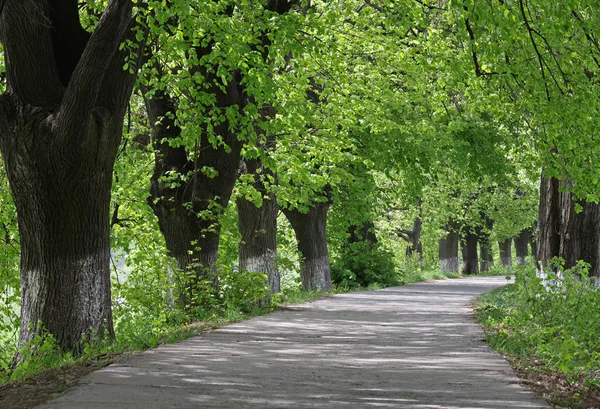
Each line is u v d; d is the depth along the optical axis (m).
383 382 10.22
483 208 70.06
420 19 17.70
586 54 16.80
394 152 33.97
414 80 31.41
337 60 21.20
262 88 19.58
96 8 19.08
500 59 15.85
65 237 15.49
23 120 15.02
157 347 14.26
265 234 30.91
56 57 15.70
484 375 10.88
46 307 15.51
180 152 23.00
